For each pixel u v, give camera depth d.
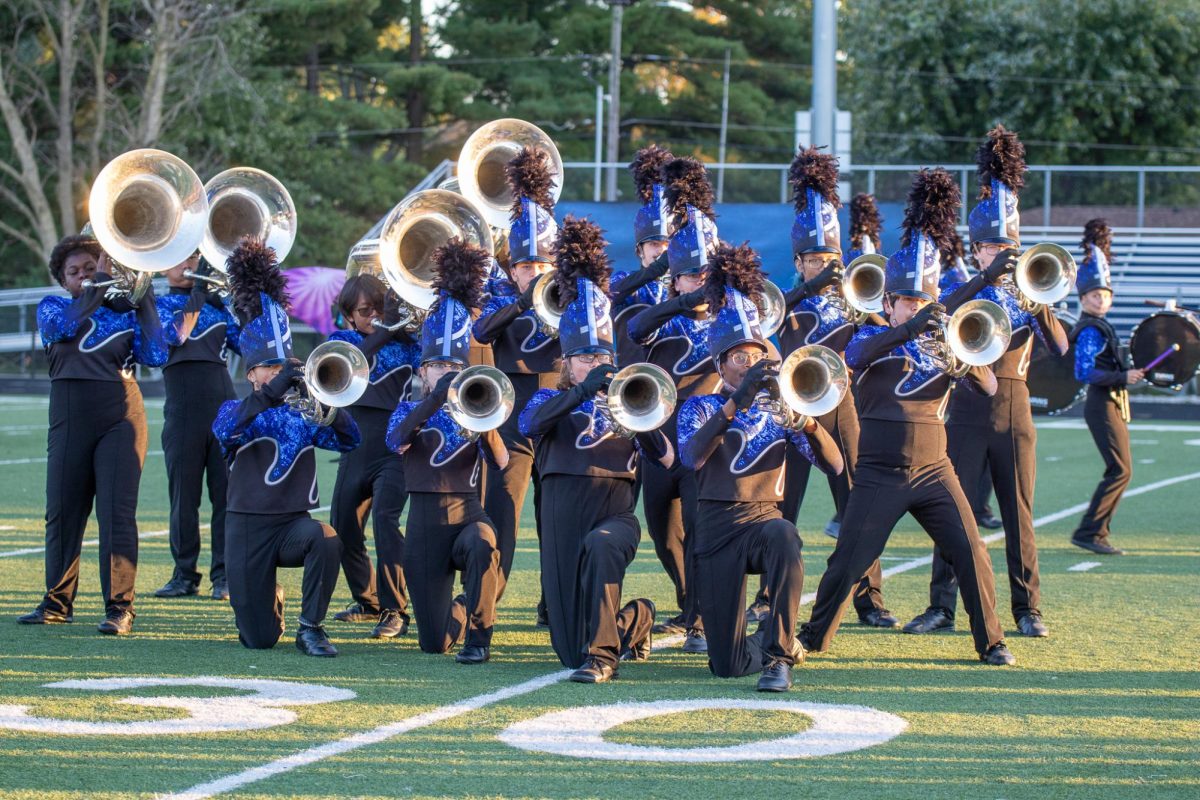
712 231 9.26
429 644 8.87
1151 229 34.50
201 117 46.50
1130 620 9.85
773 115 57.53
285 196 10.41
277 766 6.35
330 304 28.45
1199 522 14.96
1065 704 7.52
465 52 52.75
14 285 50.12
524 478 9.63
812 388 7.96
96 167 45.88
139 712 7.25
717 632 8.12
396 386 9.75
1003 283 9.60
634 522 8.39
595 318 8.27
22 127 46.28
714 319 8.25
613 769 6.33
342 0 47.78
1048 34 44.31
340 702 7.51
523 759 6.48
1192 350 14.55
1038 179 34.78
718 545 8.09
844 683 8.02
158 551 12.83
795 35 58.59
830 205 10.01
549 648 9.07
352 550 9.90
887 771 6.32
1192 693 7.76
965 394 9.55
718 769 6.34
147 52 47.00
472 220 9.89
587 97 51.94
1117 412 12.91
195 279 9.97
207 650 8.85
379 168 49.91
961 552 8.54
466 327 8.75
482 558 8.58
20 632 9.30
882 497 8.52
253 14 47.38
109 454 9.41
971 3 45.38
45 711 7.24
